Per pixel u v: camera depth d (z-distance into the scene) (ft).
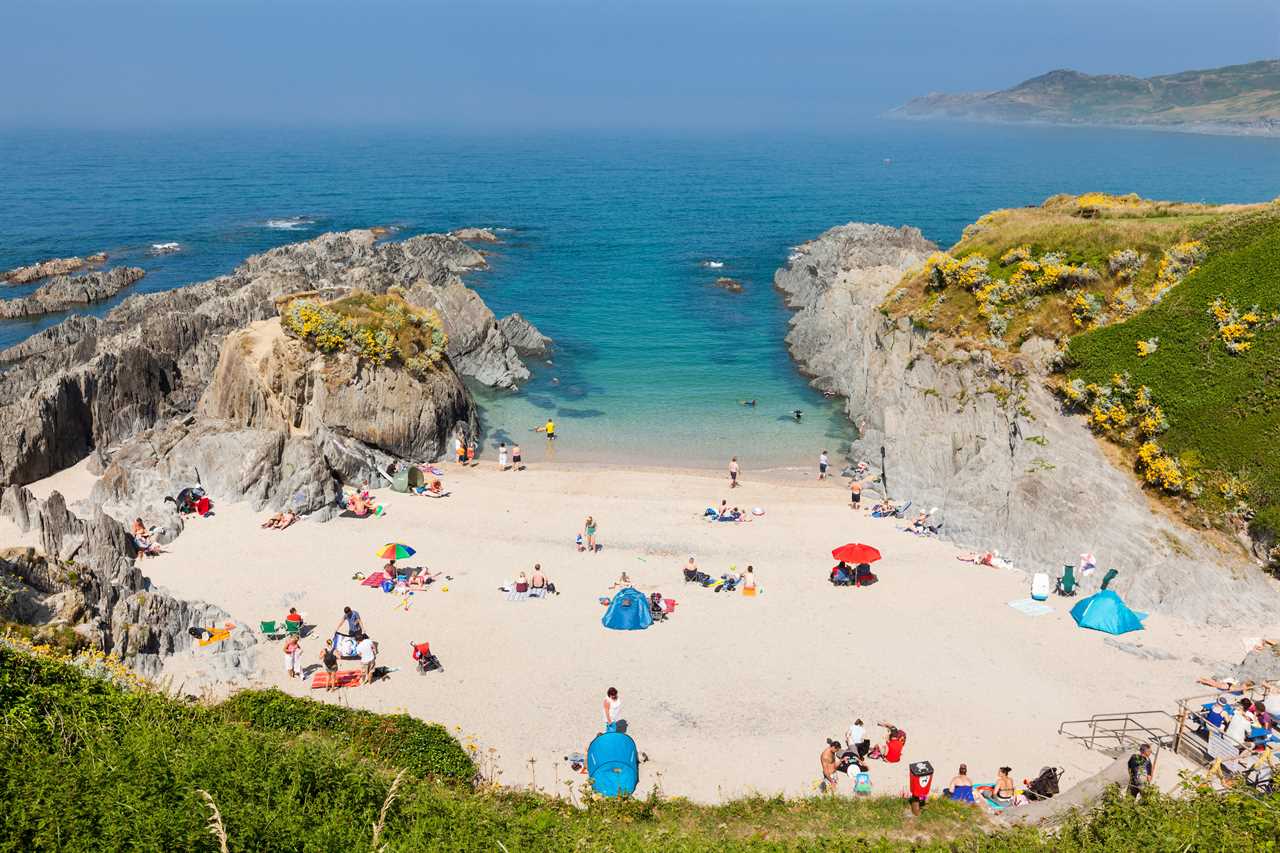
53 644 93.97
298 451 158.61
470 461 189.37
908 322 188.55
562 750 96.58
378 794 63.16
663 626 123.54
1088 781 84.17
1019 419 150.30
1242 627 120.67
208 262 397.39
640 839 70.28
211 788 57.26
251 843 53.67
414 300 245.65
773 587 134.82
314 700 98.48
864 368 215.10
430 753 85.71
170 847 52.01
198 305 260.21
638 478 180.55
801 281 333.01
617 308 316.60
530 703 105.40
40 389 178.19
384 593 130.82
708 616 126.41
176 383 204.23
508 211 576.20
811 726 102.32
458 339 238.07
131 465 163.43
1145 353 144.15
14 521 139.03
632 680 110.73
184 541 143.95
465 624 123.13
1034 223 183.62
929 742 99.35
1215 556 126.31
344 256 366.02
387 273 296.10
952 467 161.17
